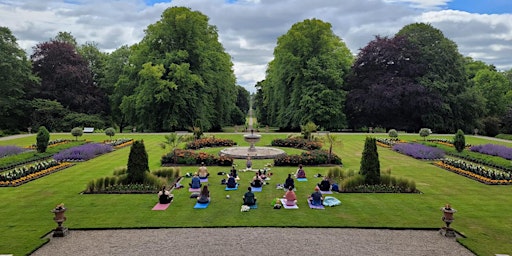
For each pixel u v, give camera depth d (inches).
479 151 1179.9
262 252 418.9
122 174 759.7
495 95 2625.5
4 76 1977.1
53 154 1123.9
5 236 467.8
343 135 1774.1
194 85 1988.2
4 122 2110.0
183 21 1972.2
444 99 2046.0
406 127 2164.1
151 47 2078.0
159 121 2076.8
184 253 415.8
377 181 717.9
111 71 2449.6
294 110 2123.5
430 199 650.2
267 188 723.4
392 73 2187.5
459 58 2166.6
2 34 1942.7
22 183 754.2
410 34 2192.4
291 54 2060.8
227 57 2293.3
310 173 876.0
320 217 544.4
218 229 493.4
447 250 431.2
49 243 447.2
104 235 472.7
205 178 797.2
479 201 637.9
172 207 591.8
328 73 2005.4
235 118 3422.7
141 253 416.8
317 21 2097.7
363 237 468.8
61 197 651.5
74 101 2255.2
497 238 467.8
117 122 2529.5
